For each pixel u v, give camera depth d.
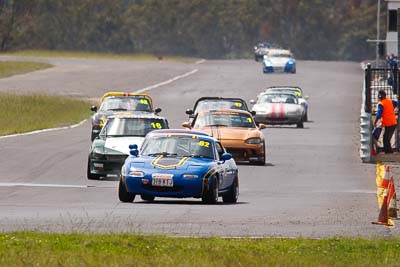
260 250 45.12
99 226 55.41
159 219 59.84
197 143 73.25
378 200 73.31
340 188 87.19
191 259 41.56
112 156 89.38
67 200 73.00
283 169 104.81
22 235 48.16
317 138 147.12
